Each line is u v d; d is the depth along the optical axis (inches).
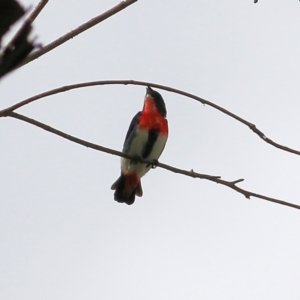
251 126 228.4
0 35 56.2
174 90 218.4
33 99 196.2
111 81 206.8
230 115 228.8
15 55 57.3
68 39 194.7
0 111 195.8
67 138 226.1
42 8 183.6
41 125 214.2
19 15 56.1
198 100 223.5
